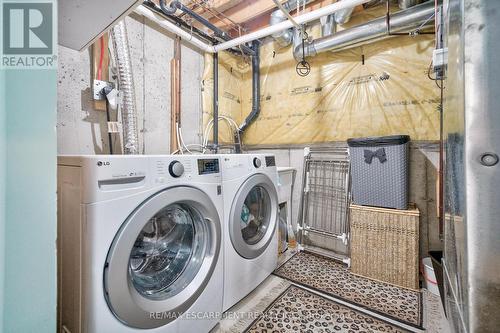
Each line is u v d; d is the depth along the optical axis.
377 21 1.77
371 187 1.79
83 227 0.79
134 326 0.91
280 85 2.56
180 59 2.17
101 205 0.81
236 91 2.76
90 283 0.80
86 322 0.80
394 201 1.70
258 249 1.61
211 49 2.29
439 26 1.33
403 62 1.90
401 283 1.67
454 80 0.69
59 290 0.94
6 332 0.38
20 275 0.39
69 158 0.86
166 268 1.16
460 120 0.57
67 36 1.24
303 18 1.75
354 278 1.80
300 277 1.82
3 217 0.37
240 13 2.21
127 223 0.87
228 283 1.38
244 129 2.73
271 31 1.94
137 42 1.85
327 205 2.26
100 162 0.81
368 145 1.77
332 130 2.25
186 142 2.26
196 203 1.14
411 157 1.86
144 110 1.90
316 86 2.34
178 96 2.12
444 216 1.10
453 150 0.74
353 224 1.87
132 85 1.62
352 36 1.89
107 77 1.67
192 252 1.24
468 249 0.52
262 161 1.67
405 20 1.66
